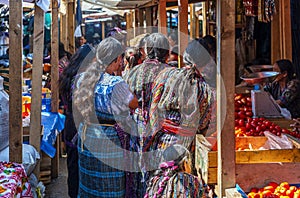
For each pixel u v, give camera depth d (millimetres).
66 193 4684
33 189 3861
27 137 4297
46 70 7051
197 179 2539
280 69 4414
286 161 2889
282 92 4324
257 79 4484
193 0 6496
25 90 6051
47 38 8508
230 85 2531
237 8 6477
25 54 8672
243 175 2785
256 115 3947
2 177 2914
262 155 2887
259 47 6832
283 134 3375
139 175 2729
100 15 12422
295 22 6145
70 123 3045
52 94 5121
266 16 5035
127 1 7227
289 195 2627
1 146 3639
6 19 6949
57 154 5230
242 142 3275
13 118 3369
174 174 2500
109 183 2752
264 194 2645
